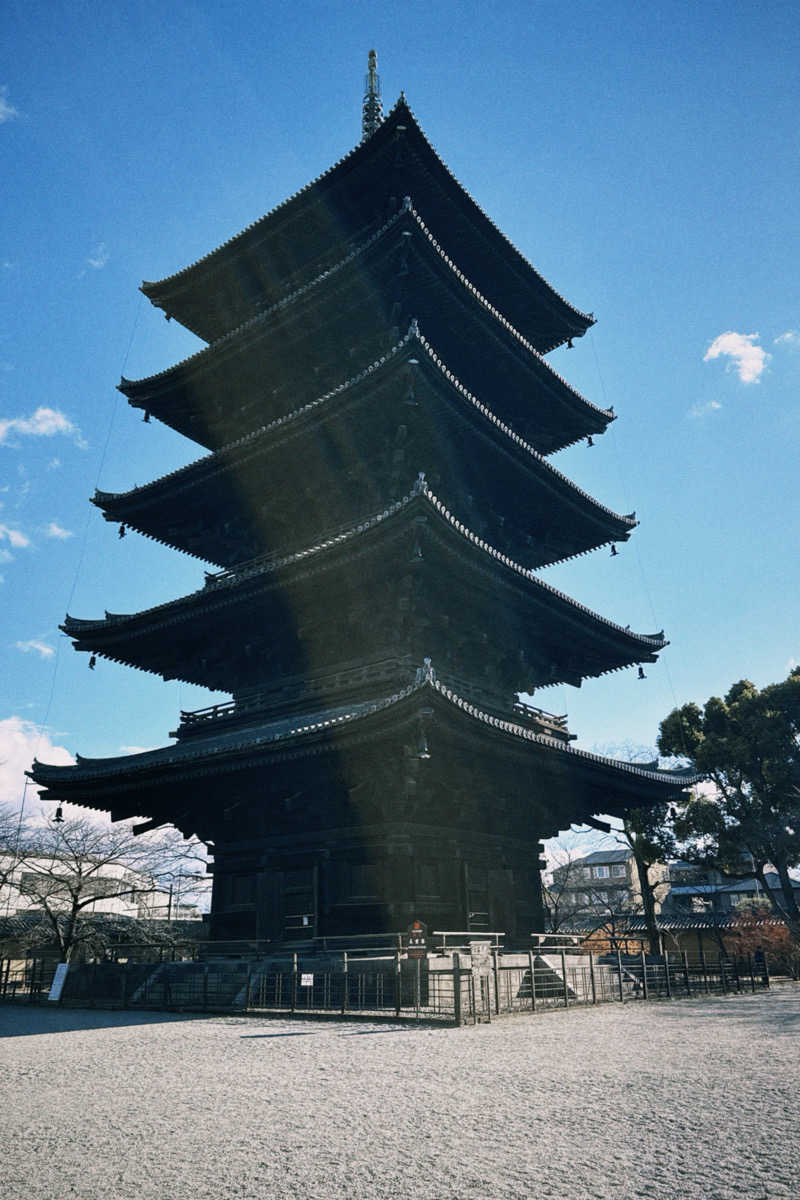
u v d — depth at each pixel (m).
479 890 28.05
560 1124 8.68
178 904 55.12
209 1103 10.05
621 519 36.25
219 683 34.34
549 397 37.00
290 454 31.20
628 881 81.75
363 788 25.73
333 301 32.47
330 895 26.09
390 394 28.14
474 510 33.44
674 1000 25.44
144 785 29.31
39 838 45.91
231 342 33.91
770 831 56.19
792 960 47.59
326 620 29.84
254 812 28.89
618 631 33.66
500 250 36.00
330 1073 11.91
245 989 23.39
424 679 21.81
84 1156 7.78
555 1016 19.95
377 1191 6.60
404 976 20.97
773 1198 6.32
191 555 36.69
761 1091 10.31
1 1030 19.03
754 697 59.72
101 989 27.62
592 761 29.45
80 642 33.22
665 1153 7.57
